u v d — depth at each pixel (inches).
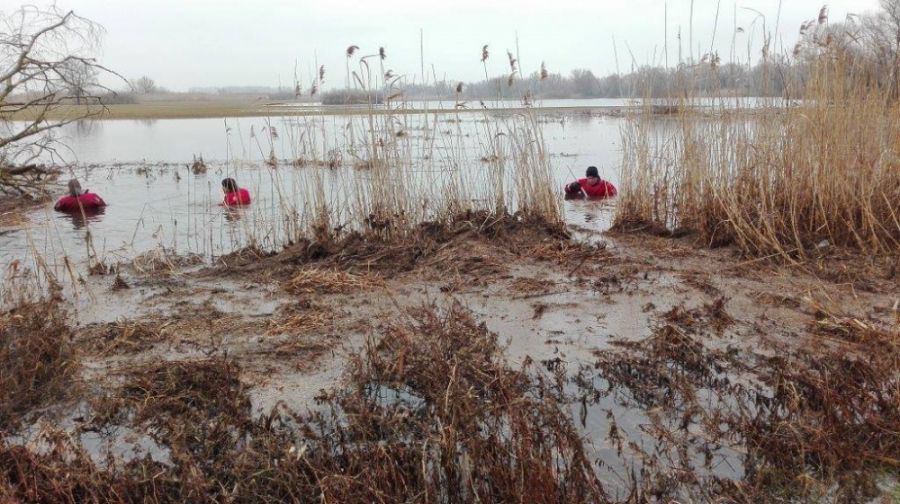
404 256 333.1
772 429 172.2
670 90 392.5
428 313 230.4
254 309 273.6
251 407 193.3
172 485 154.0
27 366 207.6
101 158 958.4
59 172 688.4
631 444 170.2
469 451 153.4
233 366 214.8
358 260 331.6
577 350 228.7
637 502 143.1
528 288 291.4
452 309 238.7
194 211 517.0
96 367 219.0
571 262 328.8
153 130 1561.3
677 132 386.9
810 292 260.4
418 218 379.9
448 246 351.3
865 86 343.6
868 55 349.1
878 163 335.0
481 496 146.6
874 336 217.5
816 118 338.6
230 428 179.2
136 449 173.8
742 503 147.5
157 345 236.2
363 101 386.3
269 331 246.8
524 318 259.0
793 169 341.7
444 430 157.2
